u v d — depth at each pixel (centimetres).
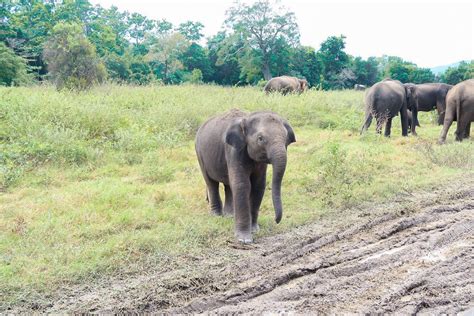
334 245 624
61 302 475
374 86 1447
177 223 675
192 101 1488
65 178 895
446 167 1020
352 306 456
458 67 4578
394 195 832
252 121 603
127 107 1426
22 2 5241
